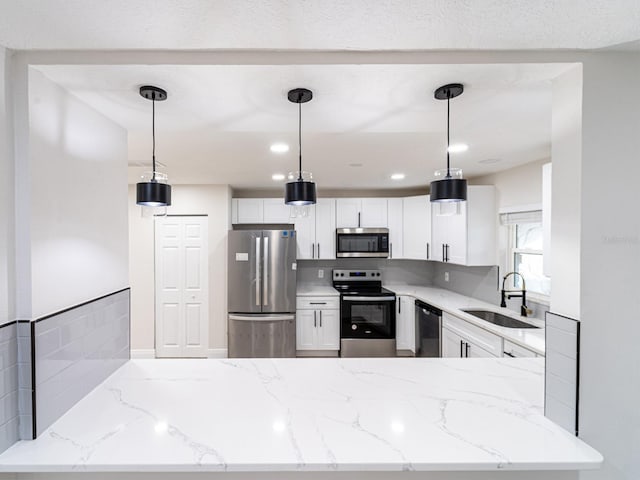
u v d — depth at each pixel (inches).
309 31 36.7
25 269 38.8
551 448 37.5
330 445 37.3
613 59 40.8
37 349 39.2
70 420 42.3
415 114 56.6
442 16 34.2
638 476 40.0
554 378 42.6
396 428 40.6
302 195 53.3
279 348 141.3
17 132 38.8
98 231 52.5
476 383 53.2
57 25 34.6
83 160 48.9
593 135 40.5
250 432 39.7
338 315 149.3
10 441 37.2
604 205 40.4
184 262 151.7
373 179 139.5
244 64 40.7
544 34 37.3
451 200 53.6
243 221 157.4
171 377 55.2
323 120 59.0
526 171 108.3
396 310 149.0
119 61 39.9
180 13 33.0
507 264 119.0
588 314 40.1
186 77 43.0
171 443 37.6
